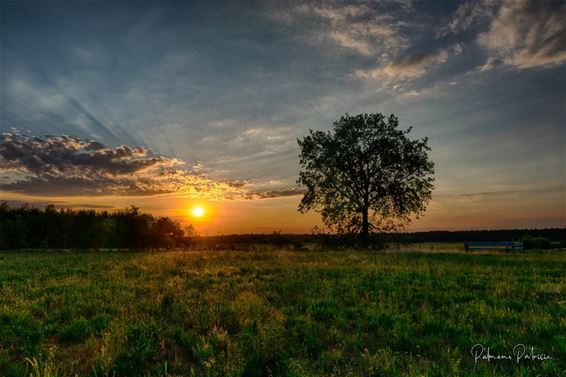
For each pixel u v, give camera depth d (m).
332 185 38.56
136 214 55.66
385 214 38.66
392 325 7.43
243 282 12.79
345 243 39.16
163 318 8.09
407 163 37.78
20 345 6.55
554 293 10.35
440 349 6.29
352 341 6.51
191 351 6.26
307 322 7.48
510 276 13.70
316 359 5.98
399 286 11.66
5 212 64.12
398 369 5.30
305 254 26.97
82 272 16.70
